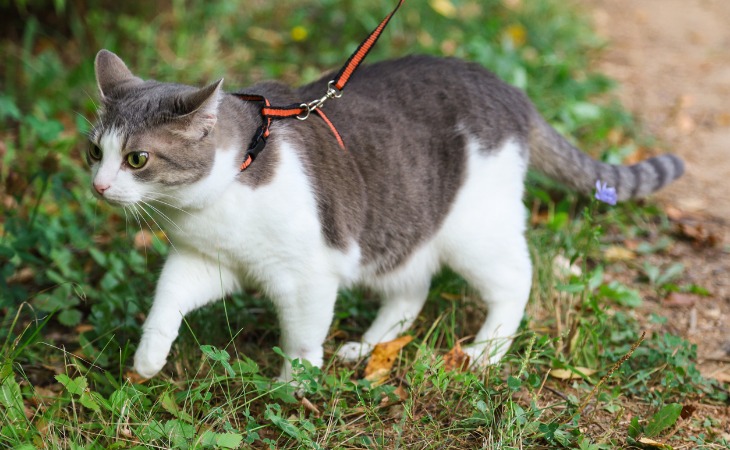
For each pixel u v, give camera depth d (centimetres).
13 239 196
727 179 229
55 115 234
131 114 161
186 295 170
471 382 171
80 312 188
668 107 258
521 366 173
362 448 166
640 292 198
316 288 171
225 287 172
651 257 207
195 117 160
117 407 165
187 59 252
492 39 270
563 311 189
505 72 242
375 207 175
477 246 180
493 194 180
